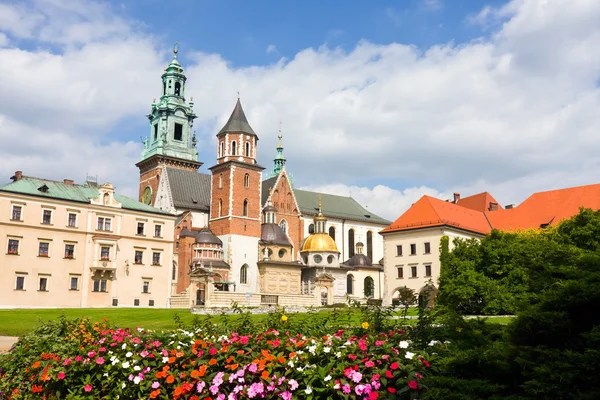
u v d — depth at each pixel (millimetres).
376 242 140750
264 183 131500
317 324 17250
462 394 11086
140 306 89062
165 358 14414
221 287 103250
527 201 102500
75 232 84500
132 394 14594
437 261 86812
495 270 60375
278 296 85062
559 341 11695
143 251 91000
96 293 85125
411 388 11758
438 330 15078
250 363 13414
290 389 12625
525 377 11523
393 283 91125
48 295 80688
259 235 113062
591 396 10117
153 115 147875
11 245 78750
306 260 116875
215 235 112812
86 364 15281
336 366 12648
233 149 115438
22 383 16969
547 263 13867
